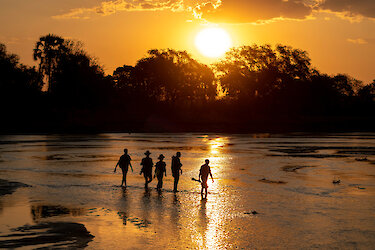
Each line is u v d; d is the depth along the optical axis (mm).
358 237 10695
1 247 9695
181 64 135000
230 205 14617
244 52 122938
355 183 19969
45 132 80938
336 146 46656
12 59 99188
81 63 102938
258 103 120875
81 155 34125
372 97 142625
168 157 32562
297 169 25516
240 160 30734
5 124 87000
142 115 119000
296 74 119938
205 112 127375
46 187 18141
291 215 13133
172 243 10148
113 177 21562
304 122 117312
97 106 106062
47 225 11703
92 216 12805
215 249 9727
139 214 13117
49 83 101750
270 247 9867
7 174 22344
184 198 15883
